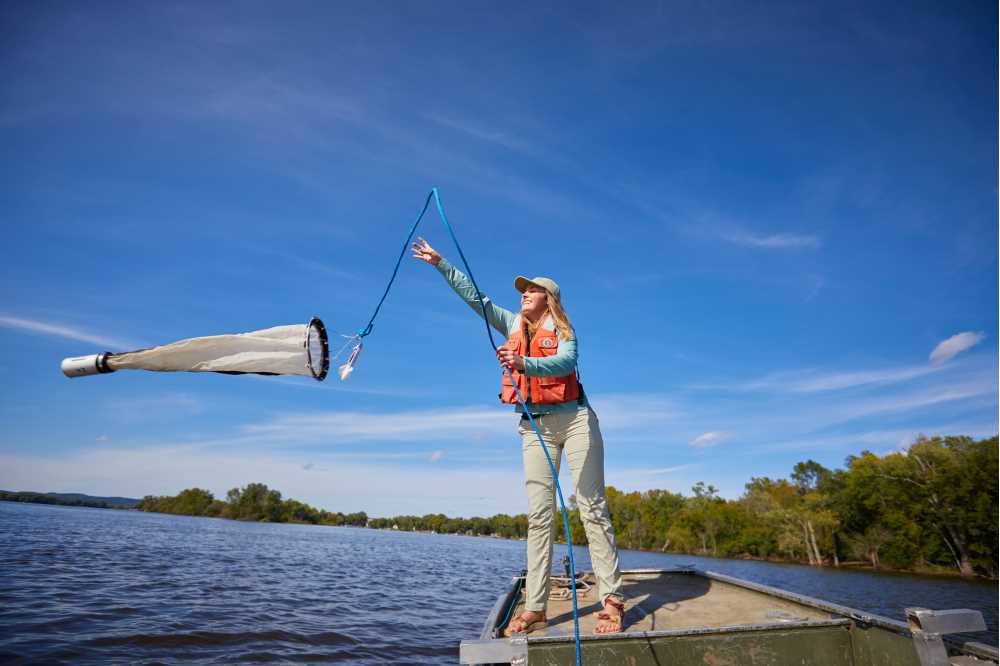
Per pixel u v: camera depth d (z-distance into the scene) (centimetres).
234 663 915
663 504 9781
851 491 5656
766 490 9512
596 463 286
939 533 4975
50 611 1220
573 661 213
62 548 2850
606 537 275
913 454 5253
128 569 2148
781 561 6850
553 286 305
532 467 294
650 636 219
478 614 1725
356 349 250
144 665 865
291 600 1684
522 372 272
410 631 1341
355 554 4700
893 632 211
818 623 234
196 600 1519
